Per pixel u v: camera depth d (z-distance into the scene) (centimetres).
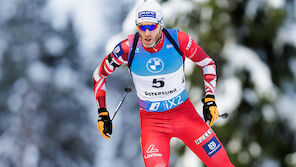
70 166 6800
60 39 7650
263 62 2592
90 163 7031
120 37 2666
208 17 2456
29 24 6894
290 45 2605
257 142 2600
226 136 2600
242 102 2564
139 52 996
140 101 1073
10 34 6750
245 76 2573
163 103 1051
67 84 6975
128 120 6888
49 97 6806
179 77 1038
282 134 2652
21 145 6606
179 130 1061
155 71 1010
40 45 7056
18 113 6669
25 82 6706
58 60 7369
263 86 2502
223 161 1055
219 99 2556
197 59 1036
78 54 7956
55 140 6812
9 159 6562
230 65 2570
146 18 939
